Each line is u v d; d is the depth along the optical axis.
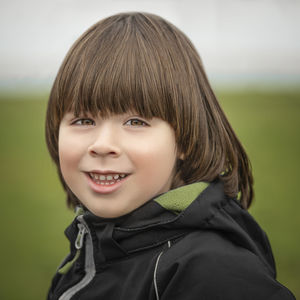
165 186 2.03
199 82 2.14
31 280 5.62
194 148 2.02
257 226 2.10
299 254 5.89
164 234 1.85
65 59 2.08
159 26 2.08
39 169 11.95
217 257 1.65
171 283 1.63
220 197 1.97
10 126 17.28
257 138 13.80
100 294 1.90
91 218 2.01
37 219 8.16
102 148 1.80
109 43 1.96
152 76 1.88
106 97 1.83
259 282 1.61
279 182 9.54
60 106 2.00
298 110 18.16
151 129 1.86
